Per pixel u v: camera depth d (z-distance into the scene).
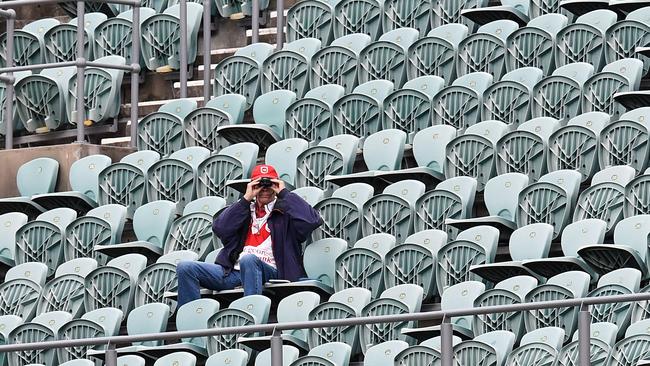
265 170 44.81
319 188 46.97
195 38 53.78
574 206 43.81
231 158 48.41
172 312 45.47
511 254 43.03
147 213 48.25
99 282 46.19
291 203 44.66
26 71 54.50
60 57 54.16
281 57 51.22
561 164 44.81
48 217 49.44
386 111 48.25
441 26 51.28
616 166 43.66
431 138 46.78
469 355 38.91
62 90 52.91
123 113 53.03
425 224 44.75
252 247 44.41
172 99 53.69
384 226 45.03
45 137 53.19
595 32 48.12
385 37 51.59
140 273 45.94
